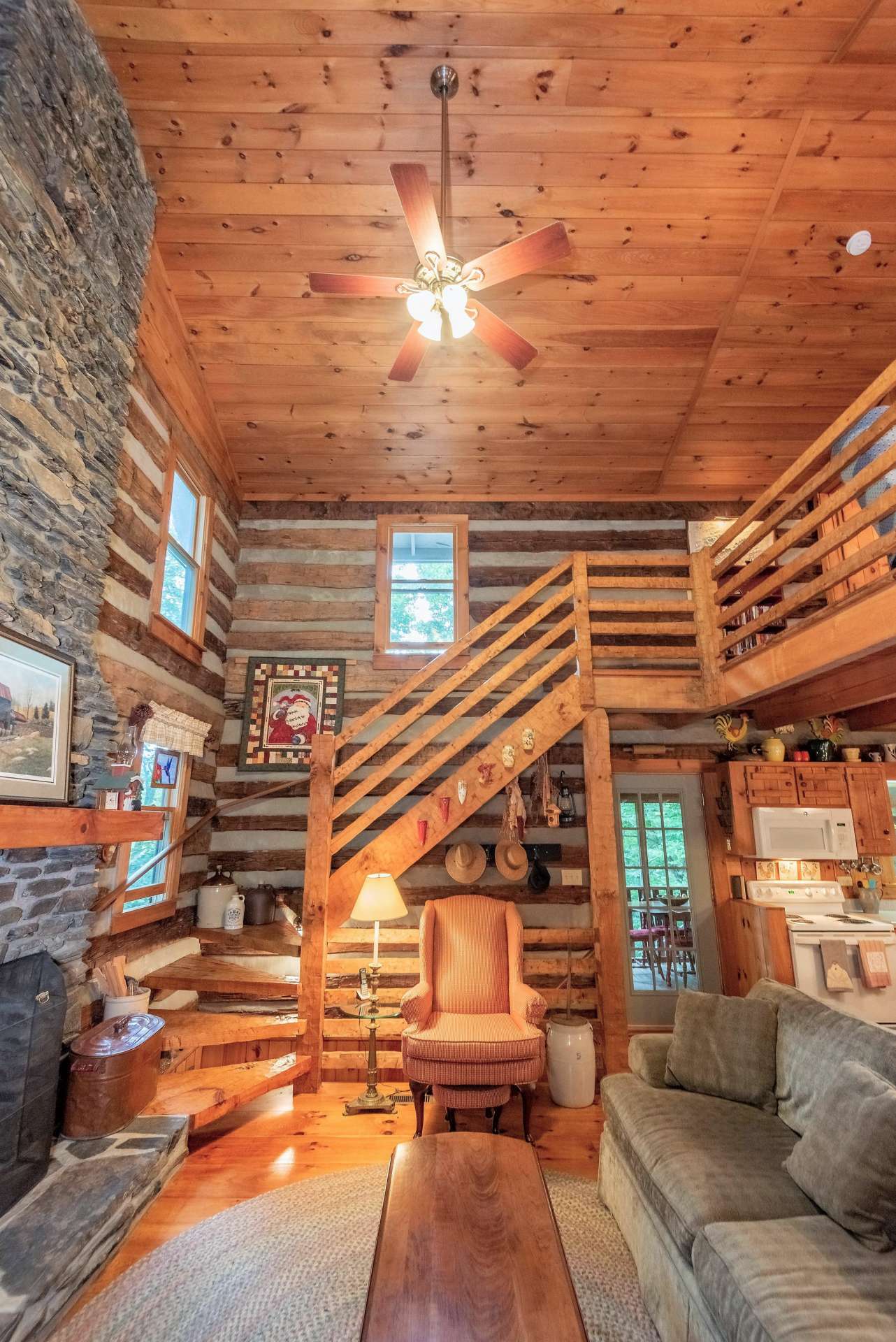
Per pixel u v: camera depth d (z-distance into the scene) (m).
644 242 4.04
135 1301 2.08
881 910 4.63
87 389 2.95
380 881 3.69
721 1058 2.58
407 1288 1.51
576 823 4.77
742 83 3.39
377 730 4.98
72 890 2.84
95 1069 2.72
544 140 3.61
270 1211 2.56
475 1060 3.05
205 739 4.58
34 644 2.51
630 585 4.50
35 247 2.55
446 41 3.22
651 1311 2.05
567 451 5.14
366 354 4.54
